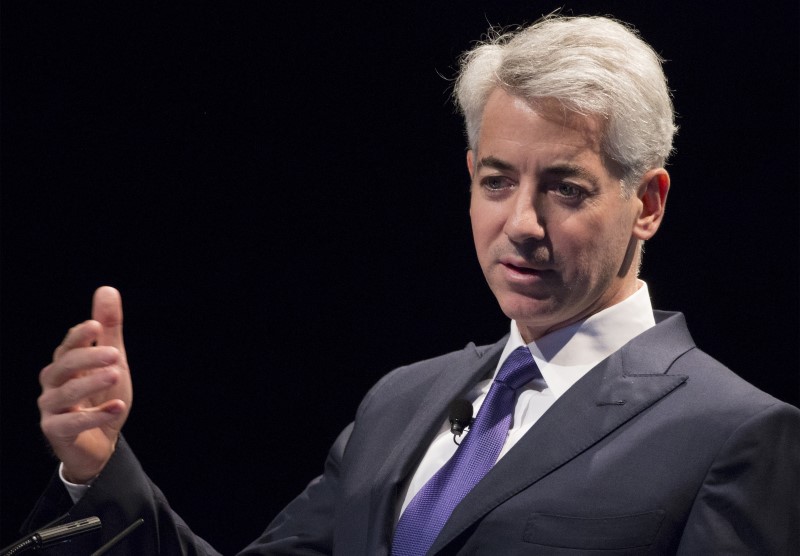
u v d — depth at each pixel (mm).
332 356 12828
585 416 5484
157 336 13031
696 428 5230
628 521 5090
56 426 5273
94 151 13039
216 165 12945
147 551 5824
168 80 12906
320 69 12664
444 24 12094
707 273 11102
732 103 10898
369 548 5742
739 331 11016
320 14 12609
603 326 5766
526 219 5371
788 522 5055
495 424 5852
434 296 12539
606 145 5418
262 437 12945
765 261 10953
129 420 12992
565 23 5645
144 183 13039
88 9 12875
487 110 5605
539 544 5195
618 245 5586
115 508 5730
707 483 5086
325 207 12805
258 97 12805
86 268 13078
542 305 5543
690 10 10891
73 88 12969
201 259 13031
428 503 5730
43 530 5215
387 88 12484
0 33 12867
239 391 12984
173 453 12984
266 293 12945
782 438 5148
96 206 13078
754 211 10961
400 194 12594
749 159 10938
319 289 12859
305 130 12773
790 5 10688
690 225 11125
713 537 4957
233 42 12797
